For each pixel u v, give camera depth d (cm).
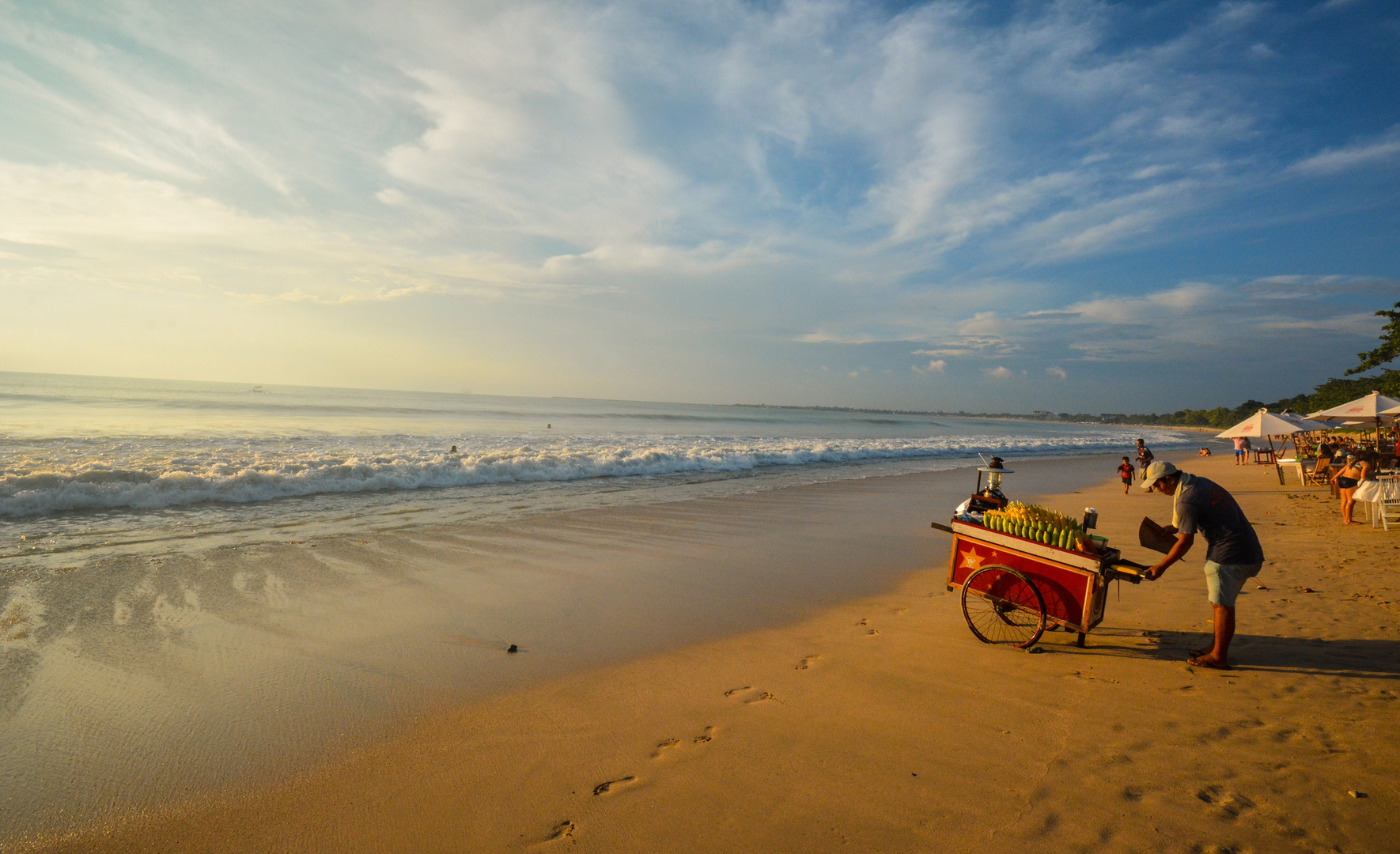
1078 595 531
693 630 594
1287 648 535
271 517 1039
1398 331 3228
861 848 289
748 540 1021
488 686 461
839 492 1670
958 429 8619
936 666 509
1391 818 306
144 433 2198
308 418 3662
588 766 357
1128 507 1504
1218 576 493
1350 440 2119
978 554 579
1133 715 420
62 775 340
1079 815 312
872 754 371
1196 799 324
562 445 2498
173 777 342
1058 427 12612
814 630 600
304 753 367
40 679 448
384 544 884
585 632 580
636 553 902
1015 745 382
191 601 618
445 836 297
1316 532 1084
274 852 287
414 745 378
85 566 716
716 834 299
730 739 388
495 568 790
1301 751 370
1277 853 283
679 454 2228
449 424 3875
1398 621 600
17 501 979
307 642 532
